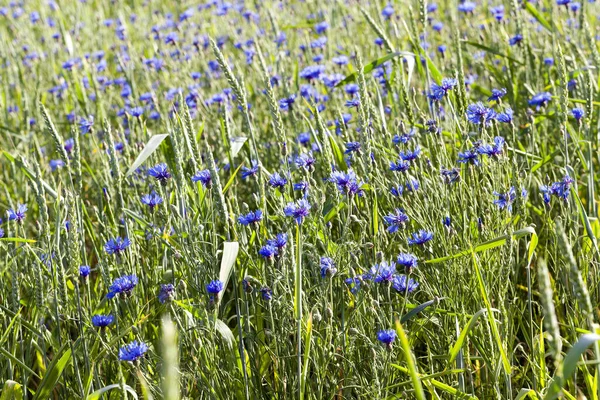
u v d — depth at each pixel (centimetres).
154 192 260
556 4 349
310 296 249
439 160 259
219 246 260
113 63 462
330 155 257
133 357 226
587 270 245
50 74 425
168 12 569
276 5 466
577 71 295
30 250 247
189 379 237
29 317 260
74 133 253
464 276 246
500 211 254
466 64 354
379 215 258
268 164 305
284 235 235
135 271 252
